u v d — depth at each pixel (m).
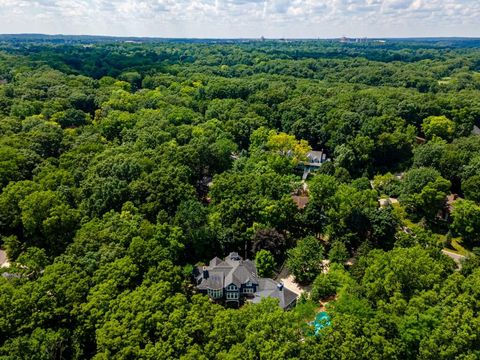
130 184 92.50
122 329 51.28
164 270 65.06
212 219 88.56
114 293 58.81
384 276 65.44
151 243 71.12
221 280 76.50
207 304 57.09
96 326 54.16
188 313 54.50
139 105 173.12
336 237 89.88
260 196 93.12
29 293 56.72
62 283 59.28
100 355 49.22
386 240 88.19
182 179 98.31
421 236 84.62
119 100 170.50
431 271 64.50
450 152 125.19
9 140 109.44
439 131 151.00
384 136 139.12
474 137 135.25
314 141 159.12
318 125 155.62
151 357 48.09
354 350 49.84
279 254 87.44
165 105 169.25
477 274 64.69
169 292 59.84
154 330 52.88
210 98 195.88
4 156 98.19
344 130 147.00
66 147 118.25
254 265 82.12
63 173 96.38
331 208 90.75
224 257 87.62
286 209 92.12
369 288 64.88
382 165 141.75
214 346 50.66
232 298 75.81
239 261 81.81
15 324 53.16
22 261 66.38
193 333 52.69
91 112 173.38
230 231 87.31
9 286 56.59
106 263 65.25
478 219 96.31
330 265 83.38
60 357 54.88
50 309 56.06
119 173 95.94
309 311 70.06
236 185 95.56
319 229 95.25
